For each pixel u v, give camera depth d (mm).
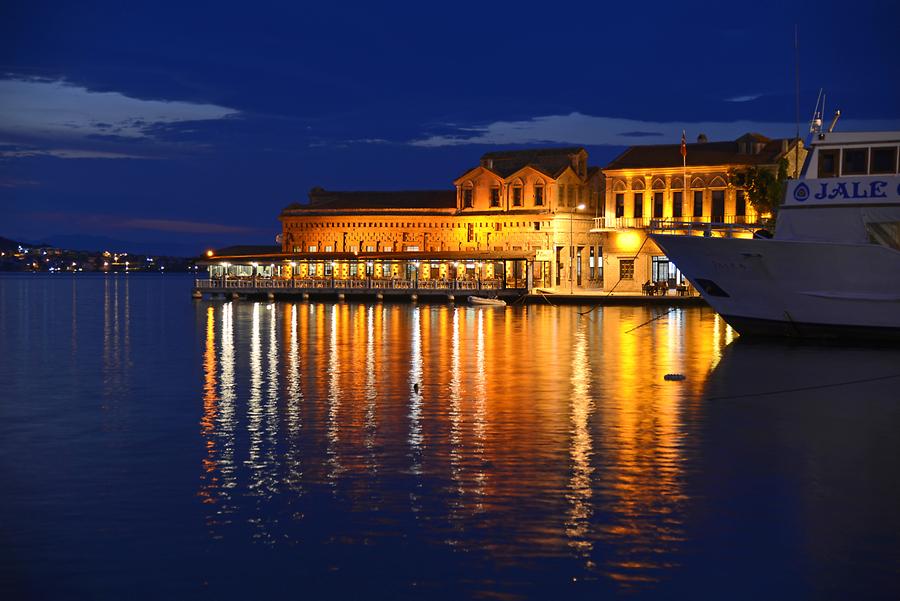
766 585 18391
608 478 25359
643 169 115625
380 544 20422
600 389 41219
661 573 18953
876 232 54938
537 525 21531
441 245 139250
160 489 24406
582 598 17906
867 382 42750
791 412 35188
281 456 27922
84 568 19250
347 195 152500
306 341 66500
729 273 58375
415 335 71000
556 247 131250
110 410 36062
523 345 62188
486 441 29906
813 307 56656
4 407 36844
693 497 23609
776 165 109000
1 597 17953
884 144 55125
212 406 36875
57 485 24812
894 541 20547
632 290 117062
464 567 19234
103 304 138750
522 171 132500
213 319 94375
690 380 43906
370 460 27406
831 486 24656
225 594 18141
